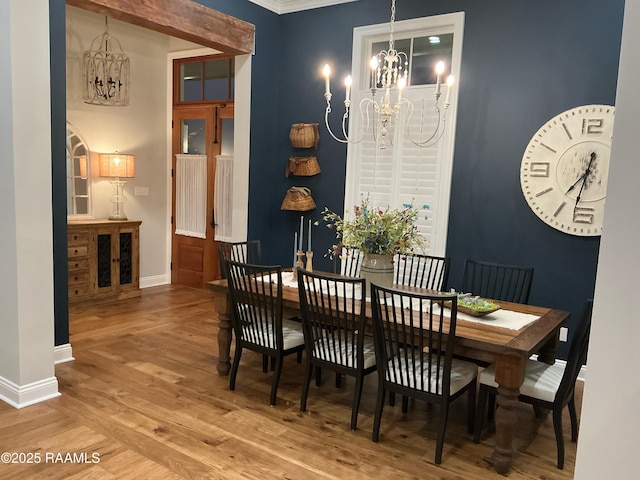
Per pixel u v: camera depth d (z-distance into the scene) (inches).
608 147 142.9
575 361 98.1
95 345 165.0
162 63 244.4
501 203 162.7
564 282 153.9
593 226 146.7
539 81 153.2
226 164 234.1
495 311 118.3
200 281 250.5
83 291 210.5
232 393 132.8
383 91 181.9
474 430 112.1
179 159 249.6
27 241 116.1
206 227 244.5
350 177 193.5
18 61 110.0
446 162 171.0
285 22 205.8
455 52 166.7
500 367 98.3
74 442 105.0
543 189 154.0
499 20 158.4
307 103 202.7
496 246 164.7
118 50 224.5
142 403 124.4
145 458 100.1
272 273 156.3
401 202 182.5
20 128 111.9
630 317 57.6
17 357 118.0
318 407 126.7
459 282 172.6
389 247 127.0
